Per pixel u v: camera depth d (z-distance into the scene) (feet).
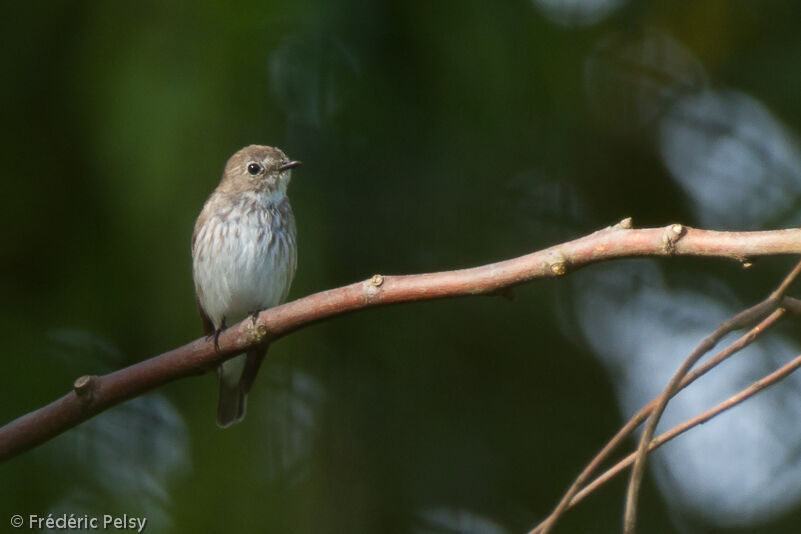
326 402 35.96
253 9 31.19
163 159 29.71
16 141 33.73
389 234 37.60
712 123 41.96
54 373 33.73
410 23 34.55
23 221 34.45
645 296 42.04
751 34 39.29
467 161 37.11
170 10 31.12
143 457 34.81
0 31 33.09
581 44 37.91
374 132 35.68
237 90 30.76
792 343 40.96
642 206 41.52
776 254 15.96
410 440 37.24
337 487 35.17
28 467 33.55
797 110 39.40
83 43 31.94
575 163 39.65
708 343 15.51
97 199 33.24
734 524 39.01
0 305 34.45
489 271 17.97
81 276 34.17
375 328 37.73
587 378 39.50
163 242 30.53
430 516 37.11
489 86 34.47
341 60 34.81
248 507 32.45
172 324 31.58
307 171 36.19
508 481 37.83
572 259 17.30
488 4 34.65
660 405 15.28
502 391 38.58
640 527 37.93
